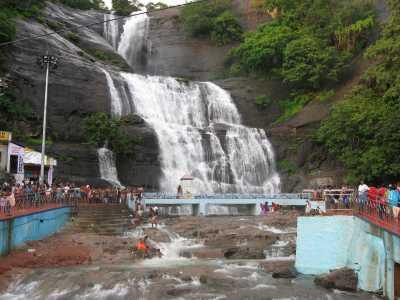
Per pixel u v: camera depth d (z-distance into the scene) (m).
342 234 20.86
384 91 48.56
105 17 80.50
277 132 60.81
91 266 22.08
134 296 17.44
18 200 26.14
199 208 42.00
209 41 84.75
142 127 51.31
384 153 44.53
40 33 55.16
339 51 68.94
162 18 87.94
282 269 21.33
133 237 28.22
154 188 49.34
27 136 45.19
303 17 73.19
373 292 18.02
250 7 88.88
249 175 56.22
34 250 23.27
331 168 54.91
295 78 64.31
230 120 64.25
